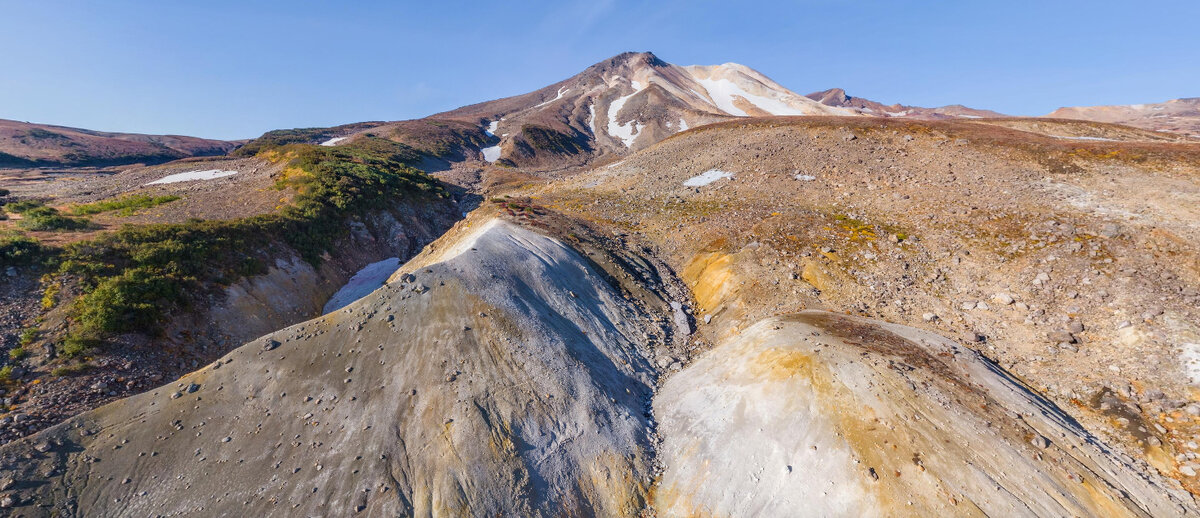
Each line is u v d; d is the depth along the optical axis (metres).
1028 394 17.30
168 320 23.94
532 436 16.28
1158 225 25.44
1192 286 20.78
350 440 15.47
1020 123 60.12
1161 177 31.39
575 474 15.95
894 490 13.63
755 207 36.53
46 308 21.67
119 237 27.38
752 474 15.25
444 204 63.22
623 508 15.70
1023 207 30.28
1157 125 156.38
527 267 24.67
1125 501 13.22
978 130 47.09
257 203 43.94
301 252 35.81
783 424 16.00
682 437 17.62
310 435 15.57
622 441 17.33
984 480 13.58
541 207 39.59
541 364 18.77
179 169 63.12
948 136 44.75
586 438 16.89
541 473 15.44
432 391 16.95
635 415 18.78
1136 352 18.56
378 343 18.59
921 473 13.86
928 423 15.11
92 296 22.33
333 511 13.66
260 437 15.42
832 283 25.88
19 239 24.48
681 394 19.69
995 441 14.62
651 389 20.97
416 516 13.73
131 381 20.23
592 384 18.89
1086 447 14.93
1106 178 32.66
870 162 42.19
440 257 30.94
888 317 23.12
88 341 20.27
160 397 16.25
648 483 16.55
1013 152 39.31
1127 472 14.25
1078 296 22.05
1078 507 13.01
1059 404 17.45
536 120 157.62
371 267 41.06
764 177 42.62
